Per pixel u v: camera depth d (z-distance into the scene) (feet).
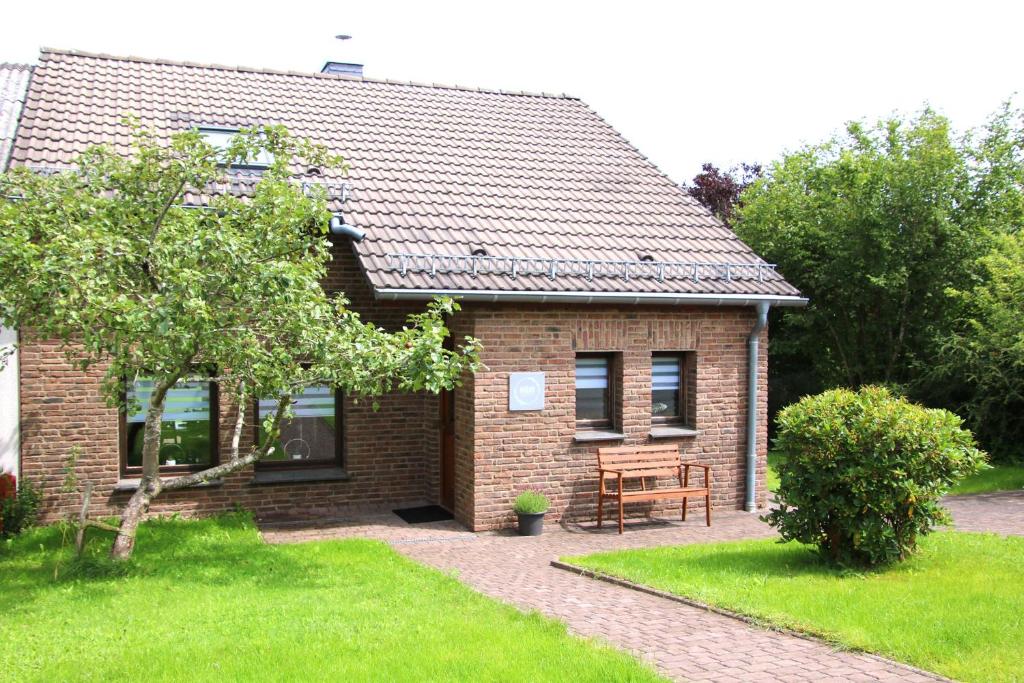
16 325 27.63
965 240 63.98
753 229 80.79
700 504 44.32
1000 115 67.00
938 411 30.83
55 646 21.57
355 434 43.19
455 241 41.45
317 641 21.76
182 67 52.49
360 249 38.88
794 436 31.19
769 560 32.32
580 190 50.26
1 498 35.37
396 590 27.63
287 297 27.68
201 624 23.48
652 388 44.29
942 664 19.86
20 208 27.94
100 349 26.16
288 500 41.83
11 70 50.08
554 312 40.88
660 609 25.88
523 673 19.21
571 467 41.42
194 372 30.14
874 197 66.18
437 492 44.16
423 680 18.89
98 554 31.63
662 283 42.50
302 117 50.06
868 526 29.53
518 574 31.60
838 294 70.79
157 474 31.17
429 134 52.19
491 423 39.63
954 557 31.40
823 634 22.09
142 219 29.89
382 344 29.86
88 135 42.70
